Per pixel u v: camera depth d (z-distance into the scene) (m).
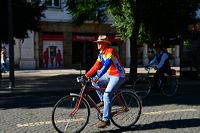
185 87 16.98
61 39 35.97
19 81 19.95
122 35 25.70
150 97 13.16
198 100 12.40
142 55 40.22
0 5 19.78
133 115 8.24
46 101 12.65
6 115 9.77
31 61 34.28
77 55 37.31
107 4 19.80
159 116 9.38
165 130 7.86
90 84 8.32
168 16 22.70
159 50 13.76
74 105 7.63
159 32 23.64
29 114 9.88
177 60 41.22
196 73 20.47
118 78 7.62
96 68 7.64
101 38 7.53
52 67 35.72
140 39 24.44
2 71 27.17
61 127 7.53
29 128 8.11
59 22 35.66
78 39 36.75
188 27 20.61
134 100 8.29
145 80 13.47
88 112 7.73
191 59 20.45
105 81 7.78
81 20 19.95
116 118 8.06
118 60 7.70
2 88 16.06
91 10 19.61
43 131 7.81
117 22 25.62
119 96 8.10
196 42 20.48
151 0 21.53
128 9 22.08
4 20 19.86
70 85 17.50
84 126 7.70
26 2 20.95
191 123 8.55
